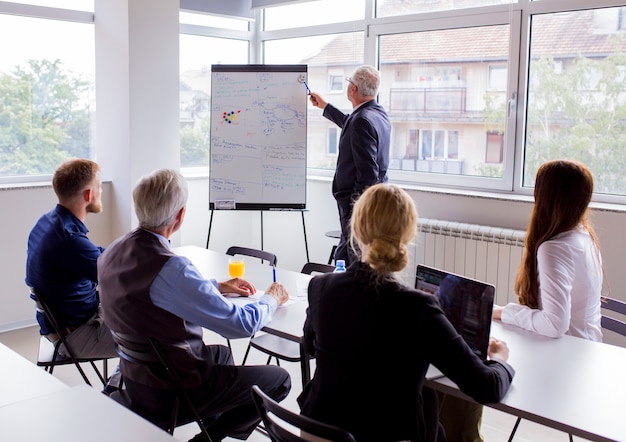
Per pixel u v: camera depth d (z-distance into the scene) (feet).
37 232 9.39
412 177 15.79
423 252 14.14
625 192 12.47
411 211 5.75
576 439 9.78
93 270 9.32
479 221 13.79
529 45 13.46
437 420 6.40
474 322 6.48
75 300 9.40
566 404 5.81
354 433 5.57
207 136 18.24
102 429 4.91
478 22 14.12
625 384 6.24
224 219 18.16
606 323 8.61
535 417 5.61
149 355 7.23
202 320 7.14
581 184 7.59
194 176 17.37
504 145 14.08
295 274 10.41
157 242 7.19
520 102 13.66
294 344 9.85
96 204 9.72
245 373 8.00
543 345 7.23
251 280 10.01
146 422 5.05
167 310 7.04
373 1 16.08
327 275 6.04
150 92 15.61
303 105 15.38
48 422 5.01
